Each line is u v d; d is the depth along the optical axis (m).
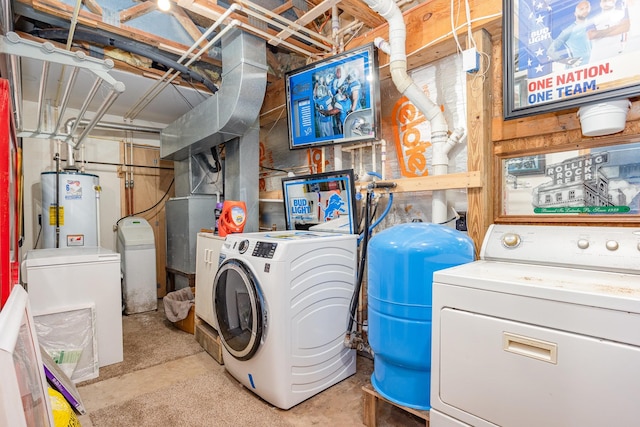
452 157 2.31
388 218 2.71
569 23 1.66
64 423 1.49
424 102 2.22
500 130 2.02
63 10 2.25
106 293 2.63
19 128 3.11
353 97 2.53
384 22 2.55
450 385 1.35
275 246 2.03
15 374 0.85
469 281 1.29
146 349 2.93
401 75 2.21
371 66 2.41
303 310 2.08
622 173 1.64
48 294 2.41
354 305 2.36
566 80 1.67
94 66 2.13
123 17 2.50
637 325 0.96
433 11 2.19
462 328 1.31
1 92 1.25
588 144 1.72
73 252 2.81
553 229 1.60
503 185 2.04
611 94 1.54
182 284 4.12
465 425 1.30
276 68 3.65
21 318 1.10
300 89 2.87
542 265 1.54
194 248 3.88
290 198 3.03
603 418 1.01
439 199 2.21
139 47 2.86
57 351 2.34
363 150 2.92
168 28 2.77
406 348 1.62
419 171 2.53
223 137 3.19
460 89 2.28
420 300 1.60
